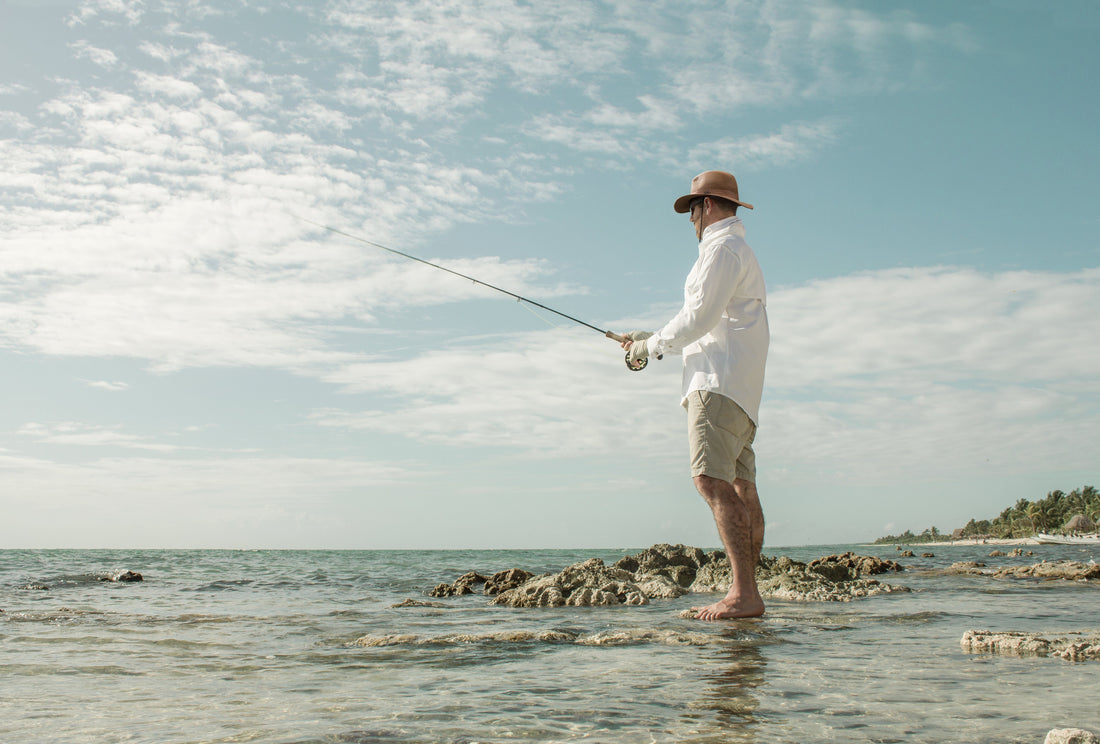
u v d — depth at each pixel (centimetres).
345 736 184
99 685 277
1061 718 193
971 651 316
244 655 361
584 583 754
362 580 1259
